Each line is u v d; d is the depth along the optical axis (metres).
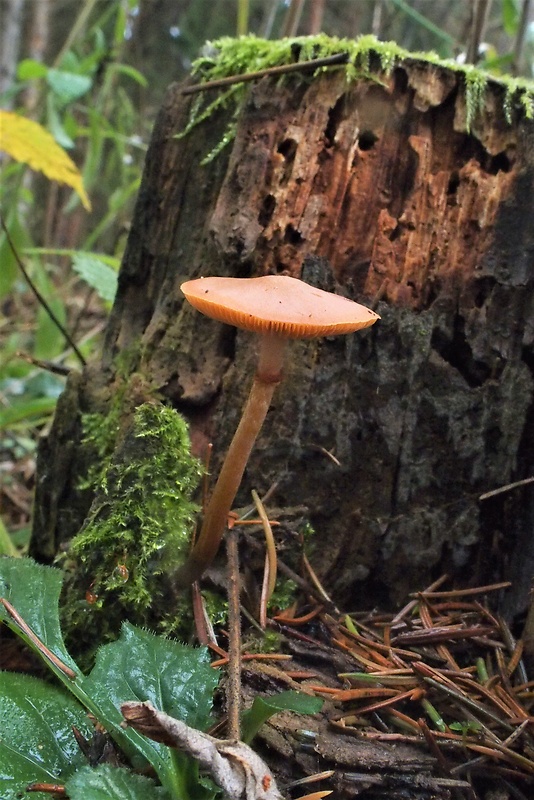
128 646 0.15
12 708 0.14
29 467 0.28
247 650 0.16
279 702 0.14
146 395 0.19
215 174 0.19
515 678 0.17
